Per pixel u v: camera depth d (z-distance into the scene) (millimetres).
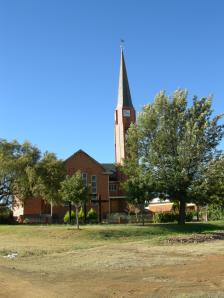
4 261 24469
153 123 50500
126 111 89750
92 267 20766
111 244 32188
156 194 49219
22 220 66000
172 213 57062
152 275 17703
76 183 41875
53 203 58781
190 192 48500
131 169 50188
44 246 32406
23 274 18859
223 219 59312
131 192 48438
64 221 60344
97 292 14695
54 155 60219
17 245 33469
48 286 15852
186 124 49250
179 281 16141
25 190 59719
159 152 49688
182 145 48875
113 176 78438
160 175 48875
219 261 20781
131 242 33094
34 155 60656
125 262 21766
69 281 17062
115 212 74625
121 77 91938
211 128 49688
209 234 35531
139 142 50781
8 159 59375
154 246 29078
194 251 25484
